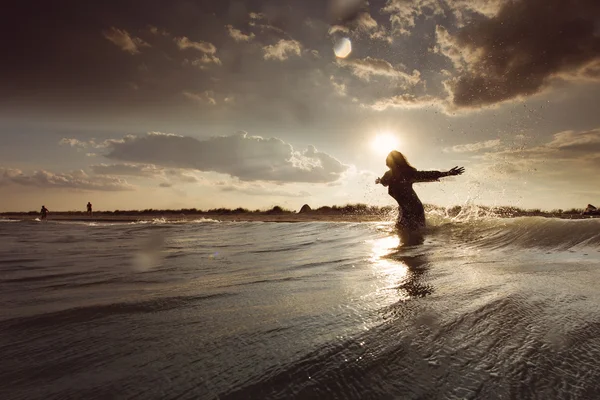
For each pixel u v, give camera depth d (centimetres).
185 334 189
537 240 452
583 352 160
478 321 197
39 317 220
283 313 219
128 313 226
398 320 201
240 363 155
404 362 154
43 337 189
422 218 631
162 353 167
